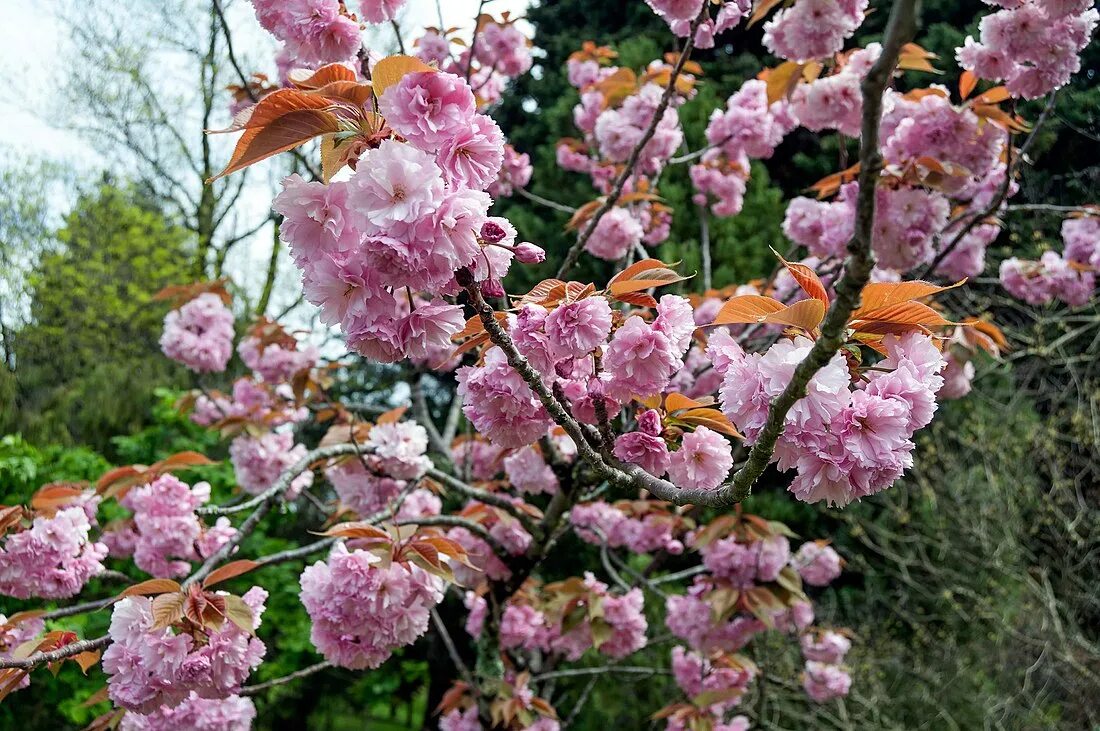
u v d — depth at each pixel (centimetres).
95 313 995
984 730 563
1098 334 623
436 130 123
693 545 303
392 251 118
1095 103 542
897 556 645
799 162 745
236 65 336
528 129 889
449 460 417
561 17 952
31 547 239
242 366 893
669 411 169
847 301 90
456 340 183
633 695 567
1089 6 238
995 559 605
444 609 734
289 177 126
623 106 396
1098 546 647
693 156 407
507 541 330
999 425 672
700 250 639
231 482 637
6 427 707
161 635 187
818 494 122
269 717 806
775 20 274
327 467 334
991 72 269
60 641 205
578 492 317
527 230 752
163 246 1102
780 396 106
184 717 218
